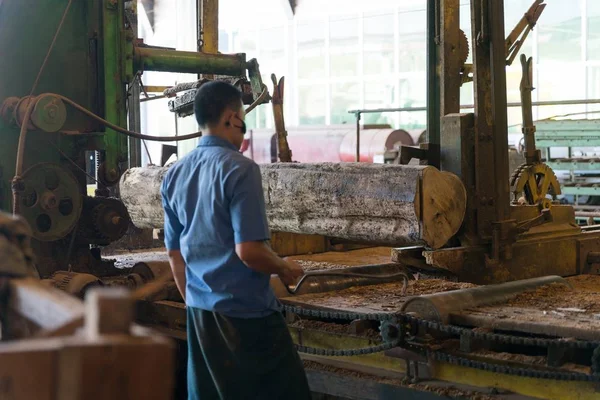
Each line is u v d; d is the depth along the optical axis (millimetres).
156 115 18906
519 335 3504
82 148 5457
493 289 3875
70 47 5441
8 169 5199
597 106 15430
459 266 4340
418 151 4676
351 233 4328
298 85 20422
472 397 3369
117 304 1408
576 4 15641
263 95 5949
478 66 4465
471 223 4461
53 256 5367
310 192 4477
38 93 5320
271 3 20422
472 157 4480
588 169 10336
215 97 3152
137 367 1378
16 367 1336
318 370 3949
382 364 3871
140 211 5680
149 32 19750
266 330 3111
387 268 4664
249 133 16391
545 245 4844
